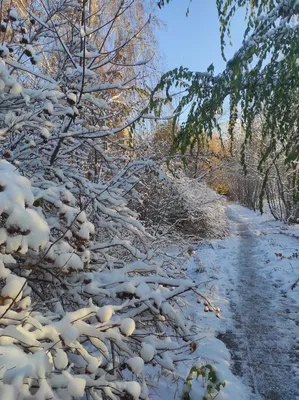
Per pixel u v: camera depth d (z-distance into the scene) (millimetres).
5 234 1913
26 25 4488
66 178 4246
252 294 6809
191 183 12883
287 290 6906
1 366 1693
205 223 13547
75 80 4383
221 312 5848
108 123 6125
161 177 4914
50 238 3232
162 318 3160
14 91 2883
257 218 22641
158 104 2912
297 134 2311
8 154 3270
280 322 5395
